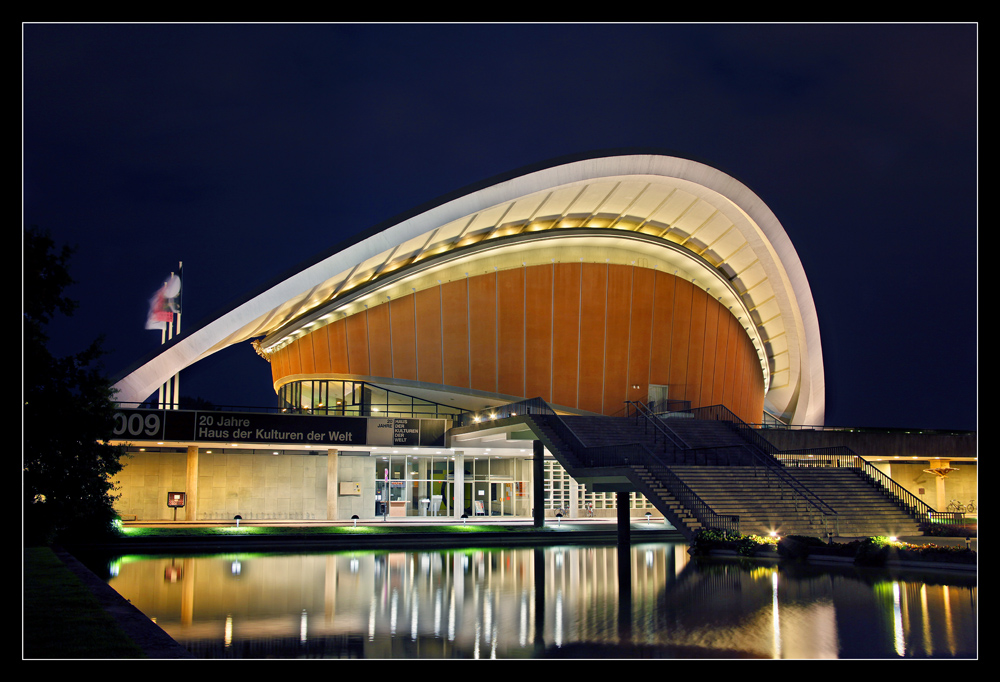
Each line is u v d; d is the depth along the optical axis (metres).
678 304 46.94
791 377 56.06
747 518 24.23
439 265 42.50
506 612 12.62
